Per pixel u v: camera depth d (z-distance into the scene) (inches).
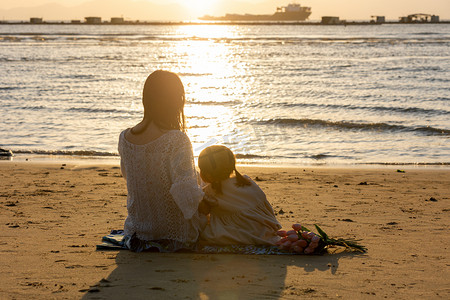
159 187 171.9
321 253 179.0
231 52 2723.9
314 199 307.0
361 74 1581.0
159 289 138.5
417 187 363.3
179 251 178.1
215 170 183.3
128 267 159.8
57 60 2134.6
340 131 717.3
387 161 531.5
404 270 159.3
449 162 517.0
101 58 2277.3
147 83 171.8
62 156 546.6
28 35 5002.5
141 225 179.3
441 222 239.1
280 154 569.0
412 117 833.5
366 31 6402.6
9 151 547.5
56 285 141.9
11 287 140.2
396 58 2208.4
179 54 2581.2
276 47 3129.9
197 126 745.6
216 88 1272.1
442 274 155.3
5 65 1876.2
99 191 326.3
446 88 1208.8
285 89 1242.0
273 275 152.9
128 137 174.7
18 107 919.0
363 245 193.0
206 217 185.9
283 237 183.2
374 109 917.8
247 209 184.2
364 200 304.5
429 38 4148.6
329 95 1123.9
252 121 789.2
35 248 184.7
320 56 2385.6
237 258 171.6
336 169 465.1
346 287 142.1
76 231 215.0
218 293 135.7
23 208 267.0
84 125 754.8
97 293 135.0
